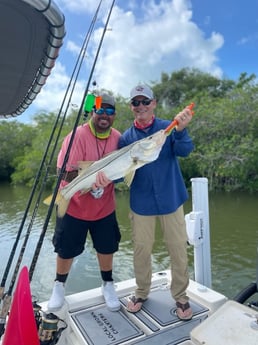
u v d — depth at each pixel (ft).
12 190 81.76
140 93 7.79
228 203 49.16
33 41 4.16
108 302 8.39
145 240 8.05
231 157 54.49
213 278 22.38
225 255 26.81
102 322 7.80
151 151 7.04
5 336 4.51
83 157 8.29
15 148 111.34
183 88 96.12
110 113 8.14
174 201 7.89
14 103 6.07
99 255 8.73
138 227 8.06
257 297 11.00
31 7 3.59
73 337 7.71
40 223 36.91
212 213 43.01
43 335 5.99
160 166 7.85
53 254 26.68
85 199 8.26
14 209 51.80
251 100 59.88
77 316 8.07
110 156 7.39
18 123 115.44
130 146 7.21
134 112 8.03
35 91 5.34
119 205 50.16
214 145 57.16
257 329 5.70
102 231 8.62
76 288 21.50
